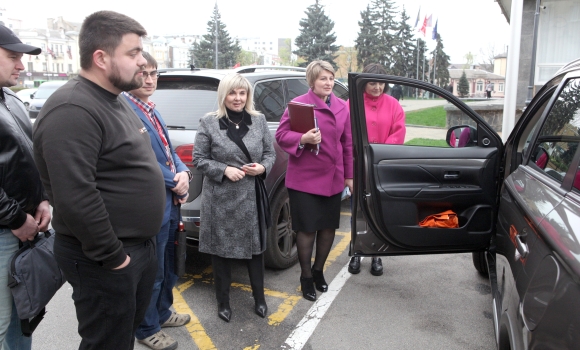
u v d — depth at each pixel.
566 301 1.30
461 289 3.52
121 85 1.77
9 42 1.87
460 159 3.00
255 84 3.79
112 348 1.92
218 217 2.91
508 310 1.93
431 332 2.92
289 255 3.85
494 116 10.48
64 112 1.63
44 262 2.01
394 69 49.25
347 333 2.92
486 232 3.03
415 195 2.96
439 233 2.99
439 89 2.95
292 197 3.25
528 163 2.46
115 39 1.71
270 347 2.77
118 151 1.76
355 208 3.01
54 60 87.31
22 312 1.94
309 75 3.15
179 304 3.32
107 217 1.71
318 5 44.25
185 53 105.69
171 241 2.81
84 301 1.85
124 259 1.80
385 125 3.18
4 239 1.94
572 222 1.48
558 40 11.09
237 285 3.63
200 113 3.43
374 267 3.77
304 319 3.09
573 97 2.06
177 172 2.74
